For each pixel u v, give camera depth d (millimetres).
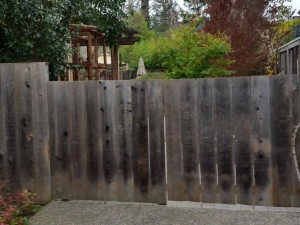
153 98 3932
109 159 4082
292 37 13961
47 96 4148
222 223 3424
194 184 3916
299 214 3600
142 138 3988
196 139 3871
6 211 3439
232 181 3834
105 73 11773
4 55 6098
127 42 12523
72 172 4176
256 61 13102
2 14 5809
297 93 3643
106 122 4059
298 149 3662
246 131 3768
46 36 6008
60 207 3980
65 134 4152
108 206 3965
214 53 9070
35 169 4203
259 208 3781
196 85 3836
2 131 4219
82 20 8469
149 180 4008
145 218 3600
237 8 13633
